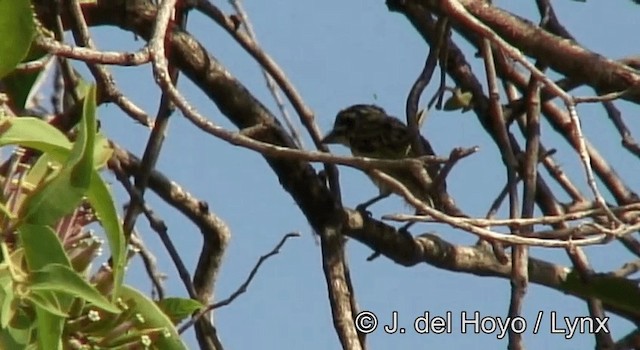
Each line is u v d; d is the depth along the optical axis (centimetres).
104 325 649
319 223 1098
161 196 1098
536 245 823
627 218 954
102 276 654
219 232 1095
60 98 1050
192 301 712
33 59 768
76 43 930
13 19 618
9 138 608
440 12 1101
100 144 652
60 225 652
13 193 605
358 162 752
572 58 962
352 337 990
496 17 982
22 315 594
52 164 614
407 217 839
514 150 1145
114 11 1068
